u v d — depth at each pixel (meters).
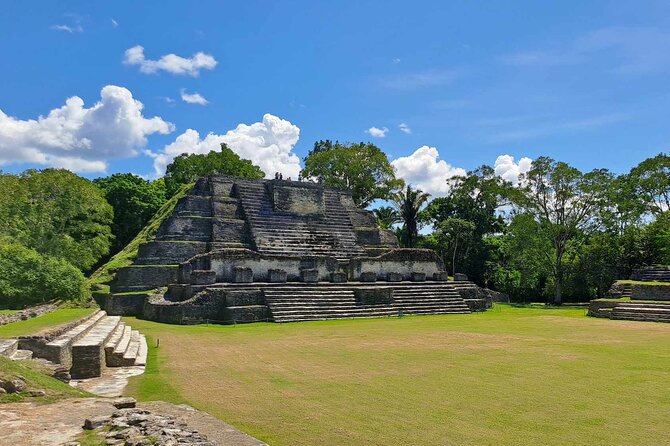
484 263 61.59
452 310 35.72
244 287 31.36
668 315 28.19
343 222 46.19
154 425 7.55
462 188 67.44
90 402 9.24
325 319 30.59
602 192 47.28
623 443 8.36
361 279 38.03
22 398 9.38
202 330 25.19
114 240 58.09
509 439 8.55
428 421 9.55
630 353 16.98
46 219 40.94
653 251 47.72
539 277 54.94
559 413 10.02
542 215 50.12
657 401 10.87
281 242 41.19
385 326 26.22
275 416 9.89
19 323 16.89
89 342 14.36
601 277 48.31
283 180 44.81
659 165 52.84
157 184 66.00
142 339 21.03
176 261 37.72
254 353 17.66
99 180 62.88
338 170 62.50
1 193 39.75
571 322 27.89
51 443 6.96
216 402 10.95
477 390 11.95
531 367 14.69
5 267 27.69
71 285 29.34
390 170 63.75
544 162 49.38
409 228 64.00
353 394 11.63
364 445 8.27
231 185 44.78
